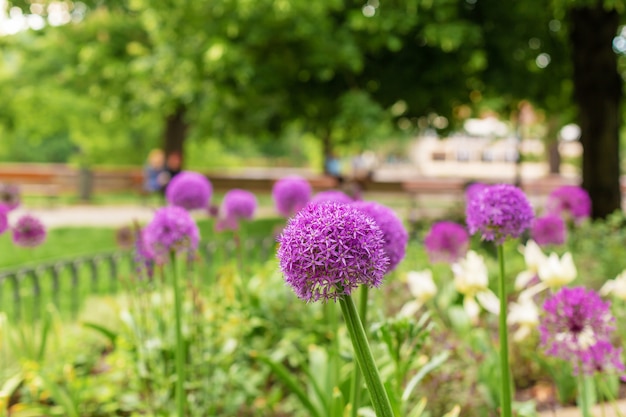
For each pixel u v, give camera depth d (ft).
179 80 37.42
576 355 7.25
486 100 43.11
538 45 38.24
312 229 4.50
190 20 32.65
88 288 23.36
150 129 96.58
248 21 31.27
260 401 12.87
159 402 11.50
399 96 38.04
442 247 15.87
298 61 34.50
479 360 11.50
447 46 31.76
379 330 8.15
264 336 14.52
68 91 74.02
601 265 19.25
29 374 11.91
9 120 77.77
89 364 13.87
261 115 46.06
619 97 35.78
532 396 12.45
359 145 38.73
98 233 39.81
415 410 9.13
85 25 59.16
